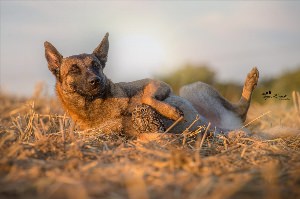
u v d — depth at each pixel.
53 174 5.75
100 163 6.38
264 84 18.45
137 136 8.90
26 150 6.86
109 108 9.23
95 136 8.37
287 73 18.33
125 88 9.50
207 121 10.02
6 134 8.29
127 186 5.39
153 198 5.05
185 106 9.62
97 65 9.50
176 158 6.08
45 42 9.72
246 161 6.73
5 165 6.10
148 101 9.07
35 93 13.24
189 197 5.07
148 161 6.23
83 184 5.40
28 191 5.27
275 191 5.37
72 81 9.23
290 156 7.19
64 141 7.42
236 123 10.93
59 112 12.22
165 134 8.19
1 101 15.04
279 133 9.48
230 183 5.52
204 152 7.41
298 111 12.37
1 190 5.29
